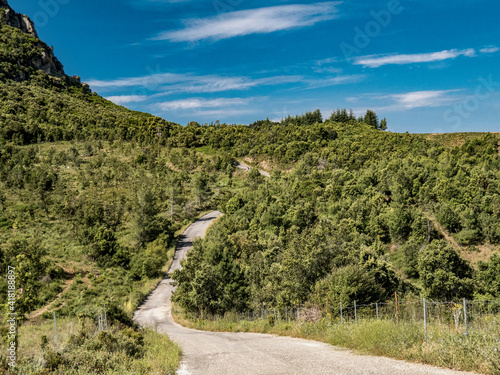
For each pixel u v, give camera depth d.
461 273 40.97
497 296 38.62
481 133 197.88
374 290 21.25
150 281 60.91
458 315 11.40
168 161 138.50
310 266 28.75
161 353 13.86
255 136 182.75
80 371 9.95
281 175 131.12
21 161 99.31
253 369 9.90
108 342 13.43
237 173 139.62
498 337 8.41
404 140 167.62
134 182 99.81
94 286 50.75
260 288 41.19
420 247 64.12
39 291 43.75
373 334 10.91
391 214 75.06
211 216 99.69
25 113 162.88
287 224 78.88
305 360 10.34
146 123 197.38
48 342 13.99
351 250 32.97
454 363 7.84
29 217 68.31
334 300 20.42
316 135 175.00
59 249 59.97
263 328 23.27
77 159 109.31
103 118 181.75
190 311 41.72
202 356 13.44
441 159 122.69
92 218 70.81
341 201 88.00
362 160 135.00
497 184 79.94
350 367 8.75
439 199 81.25
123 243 69.88
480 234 67.38
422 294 38.75
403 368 8.10
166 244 74.12
